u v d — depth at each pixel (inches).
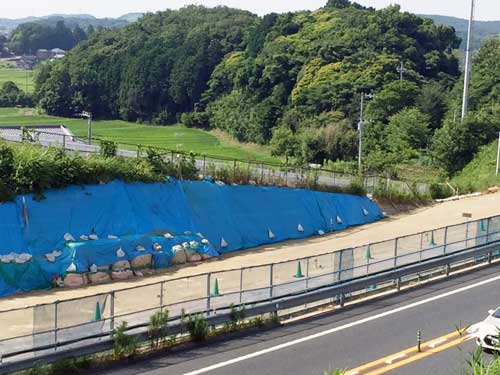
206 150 3900.1
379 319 864.3
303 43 4254.4
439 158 2861.7
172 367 692.1
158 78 4963.1
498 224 1227.2
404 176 2775.6
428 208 1878.7
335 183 1761.8
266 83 4205.2
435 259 1074.7
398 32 4286.4
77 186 1277.1
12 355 645.9
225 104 4522.6
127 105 5059.1
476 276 1086.4
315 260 1080.8
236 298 886.4
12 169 1213.1
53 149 1321.4
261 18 5275.6
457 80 4087.1
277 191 1573.6
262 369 689.0
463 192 2086.6
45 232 1189.7
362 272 1007.0
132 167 1371.8
